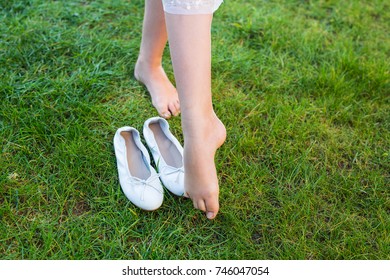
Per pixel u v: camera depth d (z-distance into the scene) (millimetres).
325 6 2600
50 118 1875
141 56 1981
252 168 1799
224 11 2447
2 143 1778
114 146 1770
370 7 2615
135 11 2400
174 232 1589
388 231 1651
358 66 2229
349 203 1725
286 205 1691
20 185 1671
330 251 1594
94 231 1579
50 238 1522
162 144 1833
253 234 1634
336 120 2027
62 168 1726
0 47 2107
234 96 2072
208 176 1406
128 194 1649
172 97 1973
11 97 1920
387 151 1915
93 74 2053
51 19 2293
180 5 1234
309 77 2166
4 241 1524
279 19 2441
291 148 1882
